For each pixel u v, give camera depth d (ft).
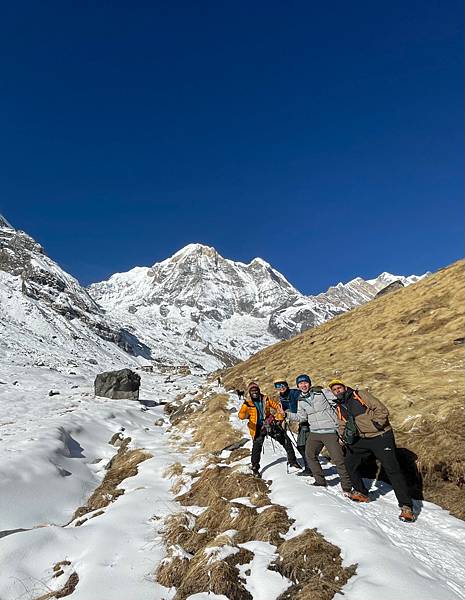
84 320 475.72
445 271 82.58
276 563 16.99
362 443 23.39
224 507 23.27
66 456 40.75
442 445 27.76
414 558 16.67
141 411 70.03
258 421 29.19
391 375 45.96
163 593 16.84
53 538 21.35
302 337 102.06
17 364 146.20
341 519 19.15
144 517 24.64
